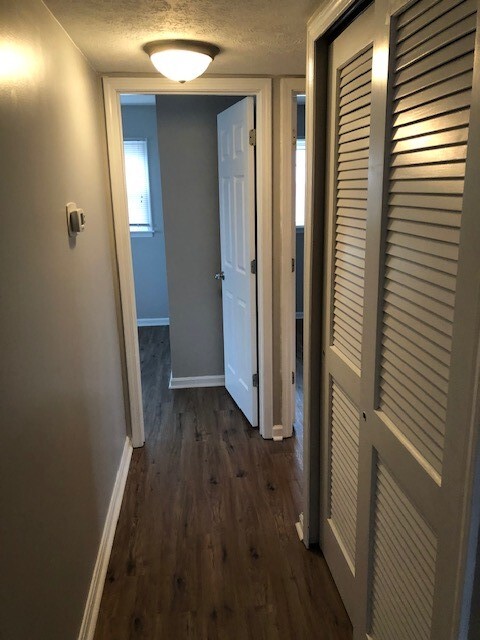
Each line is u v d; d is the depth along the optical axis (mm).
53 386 1417
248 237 2863
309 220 1819
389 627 1341
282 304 2826
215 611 1825
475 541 880
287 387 2951
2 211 1082
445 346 959
